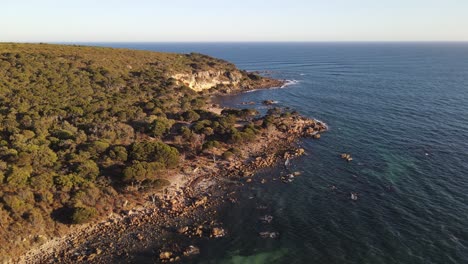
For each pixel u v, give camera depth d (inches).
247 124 3631.9
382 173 2503.7
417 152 2856.8
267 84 6801.2
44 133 2623.0
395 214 1958.7
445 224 1835.6
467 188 2217.0
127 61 5816.9
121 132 2871.6
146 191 2172.7
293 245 1724.9
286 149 3048.7
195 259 1626.5
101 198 1975.9
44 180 1891.0
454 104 4478.3
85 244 1713.8
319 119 4060.0
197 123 3326.8
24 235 1638.8
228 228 1881.2
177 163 2503.7
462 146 2942.9
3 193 1738.4
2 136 2511.1
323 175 2532.0
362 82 6786.4
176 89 5137.8
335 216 1973.4
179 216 1985.7
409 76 7549.2
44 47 5482.3
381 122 3794.3
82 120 3026.6
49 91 3636.8
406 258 1585.9
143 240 1759.4
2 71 3850.9
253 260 1615.4
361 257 1611.7
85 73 4490.7
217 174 2551.7
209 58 7795.3
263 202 2164.1
